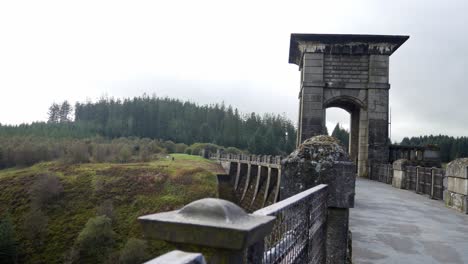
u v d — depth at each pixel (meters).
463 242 7.50
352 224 9.07
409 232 8.31
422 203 13.38
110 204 49.59
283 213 2.82
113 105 139.50
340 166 5.58
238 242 1.61
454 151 66.25
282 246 2.76
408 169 18.83
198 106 149.50
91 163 73.88
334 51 29.09
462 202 11.52
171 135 133.25
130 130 128.50
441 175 14.33
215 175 61.72
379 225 9.02
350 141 34.03
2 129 97.12
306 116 28.75
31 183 55.94
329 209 5.57
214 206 1.78
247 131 134.62
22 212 49.53
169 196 52.84
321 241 5.03
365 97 29.05
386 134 28.67
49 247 42.91
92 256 39.75
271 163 41.19
